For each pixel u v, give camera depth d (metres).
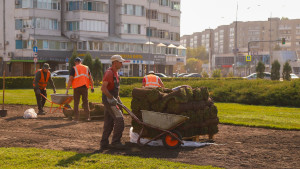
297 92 17.22
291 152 6.71
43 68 12.41
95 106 11.18
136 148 6.93
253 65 105.12
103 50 58.31
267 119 11.58
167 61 72.88
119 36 62.84
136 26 64.12
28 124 9.98
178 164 5.52
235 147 7.17
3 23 54.94
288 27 154.12
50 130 8.95
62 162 5.53
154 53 66.88
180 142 6.93
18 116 11.81
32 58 53.00
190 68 137.00
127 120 11.12
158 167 5.29
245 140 7.98
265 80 21.31
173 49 74.31
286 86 18.05
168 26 73.81
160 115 6.80
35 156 5.86
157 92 7.14
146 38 66.75
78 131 8.88
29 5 53.56
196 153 6.57
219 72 49.62
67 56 56.56
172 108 7.12
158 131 7.04
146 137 7.15
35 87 12.32
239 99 18.86
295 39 153.88
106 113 6.98
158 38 71.50
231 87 19.88
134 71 64.31
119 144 6.78
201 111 7.50
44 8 54.72
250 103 18.59
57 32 56.22
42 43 53.75
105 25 59.19
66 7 57.62
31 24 53.59
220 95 19.84
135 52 62.91
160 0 71.94
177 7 75.94
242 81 21.03
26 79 31.75
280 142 7.75
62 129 9.16
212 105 7.93
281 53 105.88
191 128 7.35
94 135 8.34
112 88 6.95
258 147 7.19
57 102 11.67
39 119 11.11
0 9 55.00
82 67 10.82
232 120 11.31
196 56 164.38
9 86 30.95
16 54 54.22
